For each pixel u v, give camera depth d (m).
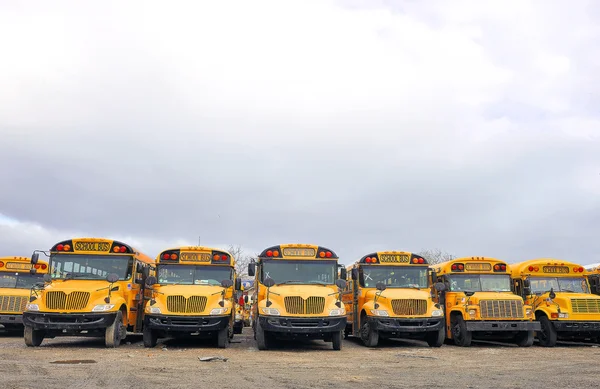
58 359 11.66
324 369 10.64
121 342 16.67
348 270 19.80
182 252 16.16
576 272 18.55
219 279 16.09
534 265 18.41
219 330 14.77
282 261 15.88
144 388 8.10
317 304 14.43
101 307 14.38
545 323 17.05
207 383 8.67
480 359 12.70
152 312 14.50
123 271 15.88
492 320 16.39
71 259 15.68
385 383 8.84
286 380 9.11
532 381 9.09
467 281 17.94
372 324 15.83
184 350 14.28
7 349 13.81
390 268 17.66
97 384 8.39
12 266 20.33
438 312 16.06
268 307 14.47
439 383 8.86
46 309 14.19
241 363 11.48
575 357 13.25
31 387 8.00
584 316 16.75
